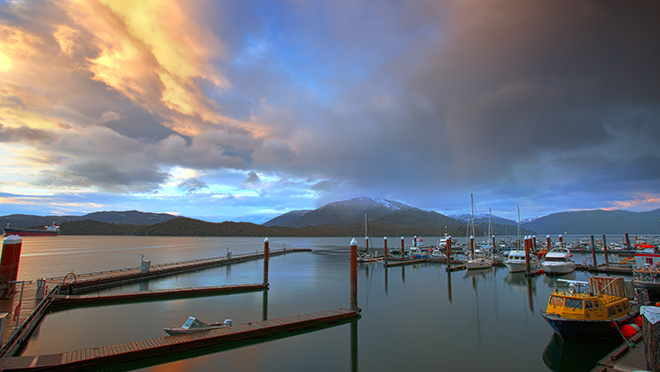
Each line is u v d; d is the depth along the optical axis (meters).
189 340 23.03
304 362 22.25
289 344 25.53
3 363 18.42
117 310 35.09
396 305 39.34
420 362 22.48
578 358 23.03
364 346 25.33
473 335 28.22
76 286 43.50
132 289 48.91
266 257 49.56
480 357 23.38
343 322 31.44
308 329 28.81
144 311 34.97
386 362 22.41
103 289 47.88
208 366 21.30
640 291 28.94
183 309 36.16
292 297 43.44
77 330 28.30
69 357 19.75
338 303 40.06
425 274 68.69
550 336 27.94
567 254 69.56
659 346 14.24
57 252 147.62
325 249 173.88
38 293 32.88
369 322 31.78
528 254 67.62
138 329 28.92
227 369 20.94
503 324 31.56
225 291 45.91
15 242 32.75
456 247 135.12
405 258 95.94
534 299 43.28
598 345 24.89
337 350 24.48
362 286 53.34
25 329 25.28
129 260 106.50
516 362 22.50
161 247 197.12
